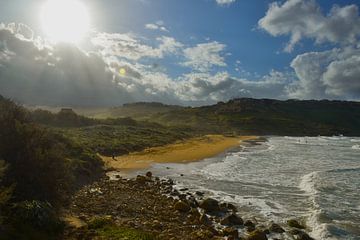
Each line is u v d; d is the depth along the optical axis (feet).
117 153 166.30
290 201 77.82
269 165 138.92
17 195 47.44
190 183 99.35
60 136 117.29
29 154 52.90
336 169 126.93
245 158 164.04
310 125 563.48
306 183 97.91
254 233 52.54
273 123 534.37
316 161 155.43
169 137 263.29
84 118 304.09
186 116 609.42
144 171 120.47
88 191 77.71
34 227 41.52
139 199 73.61
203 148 208.95
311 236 55.16
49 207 46.98
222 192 87.30
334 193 85.71
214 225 59.21
